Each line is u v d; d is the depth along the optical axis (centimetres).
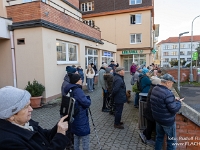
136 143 353
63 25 830
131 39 2270
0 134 110
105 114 555
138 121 448
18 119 122
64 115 170
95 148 337
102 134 400
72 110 167
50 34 729
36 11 675
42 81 692
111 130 422
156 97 264
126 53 2288
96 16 2347
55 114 554
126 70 2439
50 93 725
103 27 2345
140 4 2175
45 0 1005
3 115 114
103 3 2344
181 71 1625
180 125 292
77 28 974
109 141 364
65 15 848
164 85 269
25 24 683
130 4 2228
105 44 1479
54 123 477
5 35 700
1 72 760
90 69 960
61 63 820
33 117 527
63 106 176
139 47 2230
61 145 137
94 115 545
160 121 261
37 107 628
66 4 1314
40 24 662
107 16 2312
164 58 8125
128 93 703
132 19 2242
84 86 1048
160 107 259
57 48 805
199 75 1555
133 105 665
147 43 2198
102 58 1455
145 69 519
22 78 728
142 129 416
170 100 250
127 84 1225
